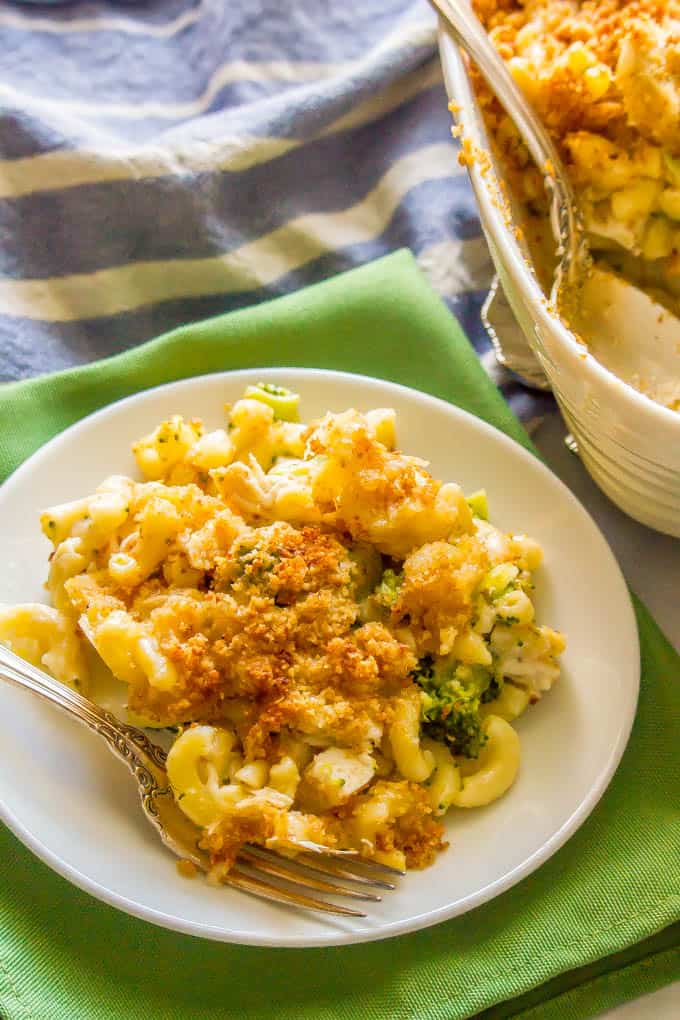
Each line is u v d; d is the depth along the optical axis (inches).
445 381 24.8
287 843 19.7
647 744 22.0
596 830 21.5
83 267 26.2
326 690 20.6
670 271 23.3
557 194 23.0
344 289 25.2
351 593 21.4
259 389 23.6
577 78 22.9
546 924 20.8
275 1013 20.4
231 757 20.7
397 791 20.6
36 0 28.1
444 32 23.6
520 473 23.3
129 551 21.6
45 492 23.1
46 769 21.1
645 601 23.6
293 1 28.2
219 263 26.5
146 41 28.4
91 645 21.8
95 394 24.5
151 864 20.5
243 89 27.7
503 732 21.2
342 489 21.7
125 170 26.0
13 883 21.1
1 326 25.4
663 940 21.0
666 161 22.7
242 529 21.5
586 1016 20.7
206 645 20.8
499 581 21.5
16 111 25.9
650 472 21.5
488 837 20.9
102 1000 20.4
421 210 27.0
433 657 21.4
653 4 23.4
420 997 20.4
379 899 20.2
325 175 27.4
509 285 22.5
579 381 21.1
